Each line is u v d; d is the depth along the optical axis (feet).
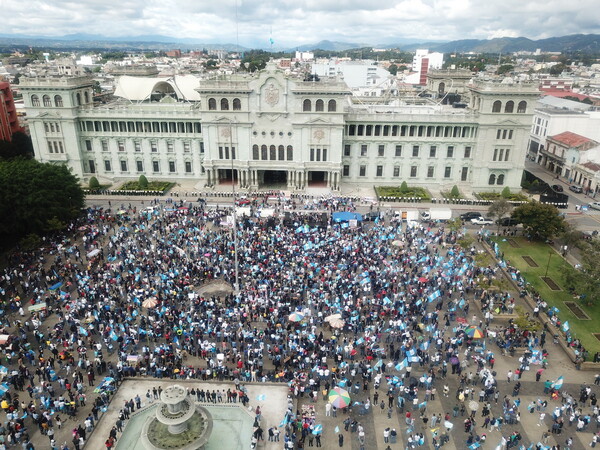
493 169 396.37
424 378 175.22
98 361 183.21
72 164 415.64
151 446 141.90
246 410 166.81
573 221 343.87
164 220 321.11
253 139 390.21
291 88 373.40
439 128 396.37
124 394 174.60
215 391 176.04
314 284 236.84
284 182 420.36
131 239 289.12
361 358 191.93
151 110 404.16
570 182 439.22
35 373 181.06
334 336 197.36
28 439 153.17
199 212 335.88
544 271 271.49
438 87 522.88
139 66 604.08
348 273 245.45
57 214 296.10
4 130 467.52
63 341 193.98
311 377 182.09
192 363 190.70
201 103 381.19
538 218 297.94
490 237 315.17
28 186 286.25
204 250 271.28
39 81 391.65
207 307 216.54
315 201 367.25
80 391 169.48
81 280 233.76
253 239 284.00
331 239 281.74
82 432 151.84
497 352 200.03
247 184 400.88
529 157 532.32
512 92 372.58
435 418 159.63
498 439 157.07
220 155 395.75
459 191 403.13
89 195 383.45
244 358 190.90
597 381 181.16
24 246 265.54
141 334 198.08
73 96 398.83
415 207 363.56
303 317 198.29
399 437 158.10
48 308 220.23
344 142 403.13
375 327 205.05
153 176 423.23
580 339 211.82
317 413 167.84
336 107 377.30
